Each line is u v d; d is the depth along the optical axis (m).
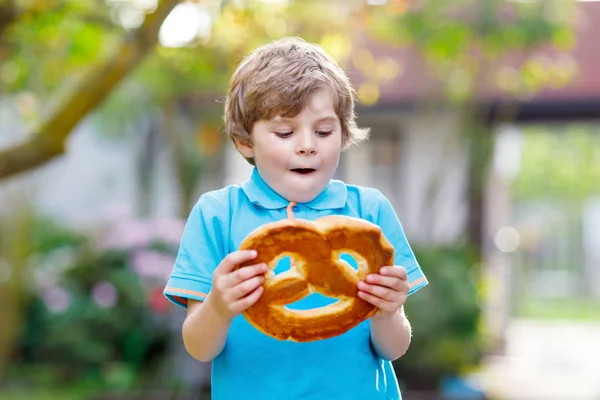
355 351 2.17
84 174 10.57
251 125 2.17
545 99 9.15
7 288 8.15
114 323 8.03
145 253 8.13
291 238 1.97
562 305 21.75
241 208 2.24
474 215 9.30
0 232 8.29
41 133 3.80
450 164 9.11
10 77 5.61
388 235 2.32
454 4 7.36
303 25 5.69
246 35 5.60
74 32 5.34
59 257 8.73
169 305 7.78
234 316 1.98
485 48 7.71
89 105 3.81
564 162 25.64
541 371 9.91
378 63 7.93
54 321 8.14
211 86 7.78
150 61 6.93
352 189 2.34
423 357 7.88
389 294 2.00
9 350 8.16
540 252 25.28
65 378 8.00
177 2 3.73
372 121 9.84
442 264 8.20
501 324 11.44
